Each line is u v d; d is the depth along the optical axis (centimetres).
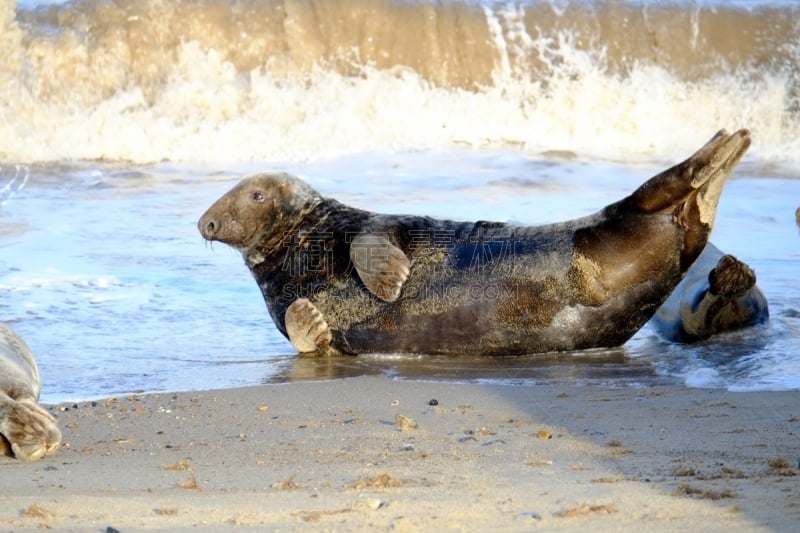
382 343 3130
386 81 6675
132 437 2244
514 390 2655
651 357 3066
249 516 1548
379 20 6794
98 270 4028
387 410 2450
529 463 1919
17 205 5066
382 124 6500
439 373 2938
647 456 1953
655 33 6862
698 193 2845
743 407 2388
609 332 3053
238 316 3594
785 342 3162
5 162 5966
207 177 5722
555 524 1482
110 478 1869
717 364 2955
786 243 4378
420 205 4984
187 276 3997
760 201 5156
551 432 2194
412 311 3083
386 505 1602
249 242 3259
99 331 3372
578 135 6556
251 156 6191
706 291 3170
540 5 6919
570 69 6750
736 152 2784
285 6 6775
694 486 1692
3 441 2095
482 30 6800
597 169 5916
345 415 2408
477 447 2069
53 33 6556
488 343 3069
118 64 6556
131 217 4850
